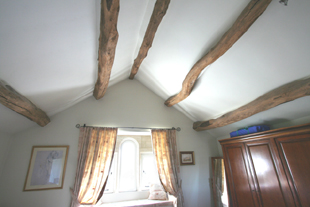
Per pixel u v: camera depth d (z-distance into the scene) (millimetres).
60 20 1339
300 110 2158
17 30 1229
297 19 1432
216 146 3893
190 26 2004
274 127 2631
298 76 1817
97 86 2721
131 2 1723
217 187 3316
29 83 1858
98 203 2854
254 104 2330
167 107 3846
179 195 3100
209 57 2016
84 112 3145
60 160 2707
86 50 1902
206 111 3387
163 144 3406
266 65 1912
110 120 3271
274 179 2045
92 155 2836
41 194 2465
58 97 2516
